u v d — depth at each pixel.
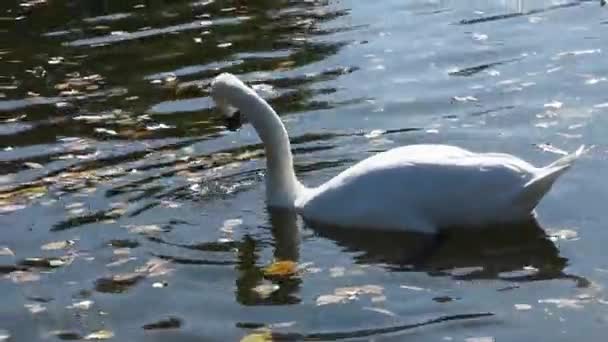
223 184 10.23
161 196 9.98
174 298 8.20
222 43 14.90
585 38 14.08
